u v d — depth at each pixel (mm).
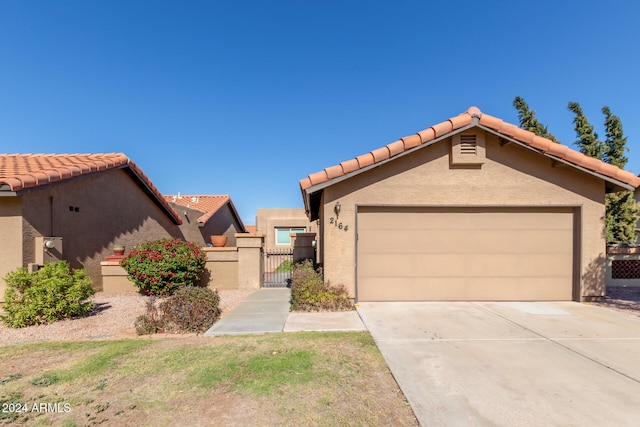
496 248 9055
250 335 6109
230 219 28156
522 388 4027
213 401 3748
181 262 10266
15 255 8438
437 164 8914
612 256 11773
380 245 9000
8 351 5363
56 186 9711
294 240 15672
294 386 4070
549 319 7148
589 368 4605
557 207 9062
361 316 7449
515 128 8500
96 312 8180
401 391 3955
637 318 7223
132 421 3387
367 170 8703
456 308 8203
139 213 14602
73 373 4473
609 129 14055
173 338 6016
